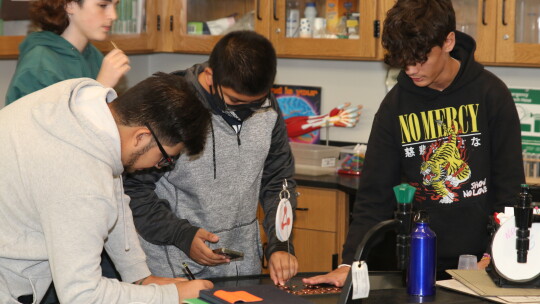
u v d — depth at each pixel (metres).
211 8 3.80
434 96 2.17
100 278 1.49
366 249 1.58
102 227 1.48
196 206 2.14
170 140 1.56
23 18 3.01
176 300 1.61
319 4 3.60
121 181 1.83
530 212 1.66
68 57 2.56
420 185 2.22
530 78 3.52
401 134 2.21
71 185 1.44
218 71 1.91
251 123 2.15
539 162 3.43
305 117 4.02
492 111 2.14
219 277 1.97
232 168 2.13
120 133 1.55
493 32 3.21
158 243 2.12
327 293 1.76
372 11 3.39
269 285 1.72
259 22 3.64
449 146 2.18
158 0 3.80
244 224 2.23
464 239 2.18
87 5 2.56
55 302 2.07
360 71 3.90
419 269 1.68
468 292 1.69
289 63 4.09
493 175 2.16
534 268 1.70
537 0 3.16
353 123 3.93
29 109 1.54
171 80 1.60
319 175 3.60
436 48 1.99
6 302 1.60
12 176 1.50
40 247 1.56
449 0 2.03
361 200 2.23
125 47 3.59
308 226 3.52
